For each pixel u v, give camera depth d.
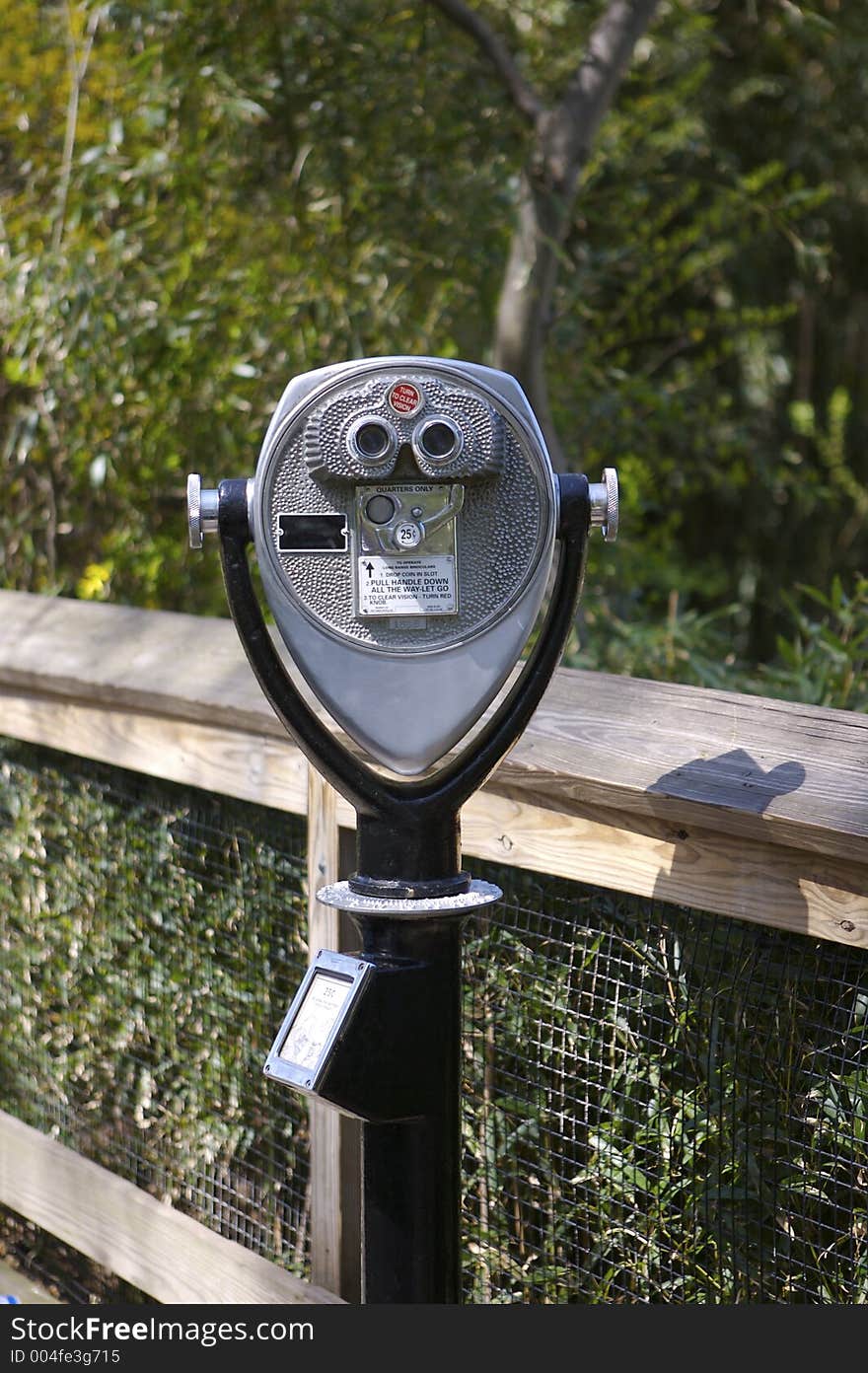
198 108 3.78
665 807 1.45
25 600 2.63
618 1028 1.68
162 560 3.85
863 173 6.51
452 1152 1.44
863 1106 1.44
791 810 1.34
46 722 2.44
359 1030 1.37
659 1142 1.65
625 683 1.69
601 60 3.69
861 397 6.94
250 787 2.04
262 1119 2.17
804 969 1.49
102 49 3.89
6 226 3.85
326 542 1.35
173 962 2.32
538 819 1.66
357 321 3.81
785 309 5.29
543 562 1.36
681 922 1.61
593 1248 1.75
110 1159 2.49
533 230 3.68
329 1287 1.95
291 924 2.09
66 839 2.54
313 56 4.01
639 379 4.34
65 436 3.75
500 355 3.73
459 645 1.36
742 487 6.33
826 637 2.66
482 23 3.81
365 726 1.37
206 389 3.77
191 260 3.70
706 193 5.74
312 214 3.98
